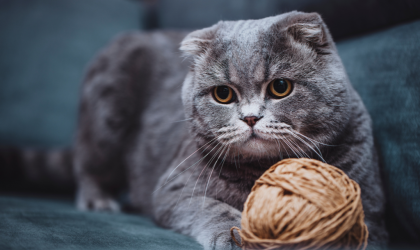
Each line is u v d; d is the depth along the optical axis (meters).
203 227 0.35
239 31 0.37
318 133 0.35
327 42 0.36
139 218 0.46
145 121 0.51
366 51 0.43
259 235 0.28
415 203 0.37
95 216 0.41
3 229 0.32
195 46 0.39
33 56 0.61
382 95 0.41
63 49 0.62
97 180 0.52
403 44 0.40
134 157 0.51
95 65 0.54
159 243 0.32
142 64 0.53
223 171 0.38
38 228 0.33
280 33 0.36
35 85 0.60
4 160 0.57
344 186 0.29
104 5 0.66
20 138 0.59
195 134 0.38
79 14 0.64
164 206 0.40
